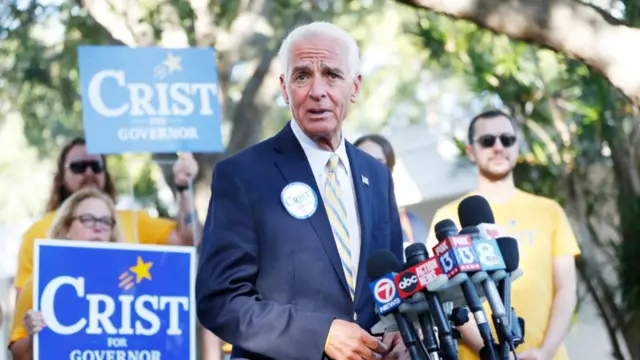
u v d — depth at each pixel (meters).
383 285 4.22
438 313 4.11
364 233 4.71
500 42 10.14
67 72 16.09
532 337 6.77
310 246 4.63
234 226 4.64
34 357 6.97
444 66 10.70
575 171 9.31
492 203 7.07
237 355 4.66
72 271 7.10
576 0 7.25
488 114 7.11
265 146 4.80
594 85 9.46
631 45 7.04
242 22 12.52
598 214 9.30
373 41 17.22
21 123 18.78
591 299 9.42
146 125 8.37
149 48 8.41
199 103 8.45
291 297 4.61
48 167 19.62
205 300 4.62
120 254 7.20
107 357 7.11
